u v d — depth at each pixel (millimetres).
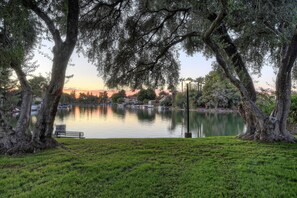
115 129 23891
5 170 3898
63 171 3814
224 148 5492
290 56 6258
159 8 7582
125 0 7449
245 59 8172
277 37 5859
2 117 5379
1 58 4996
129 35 8375
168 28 8930
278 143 6039
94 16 7492
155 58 9008
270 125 6395
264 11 5090
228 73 6633
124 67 8688
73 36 5574
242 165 4094
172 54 9438
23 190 3104
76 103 106500
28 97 5719
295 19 5094
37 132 5461
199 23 6816
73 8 5445
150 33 8719
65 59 5531
